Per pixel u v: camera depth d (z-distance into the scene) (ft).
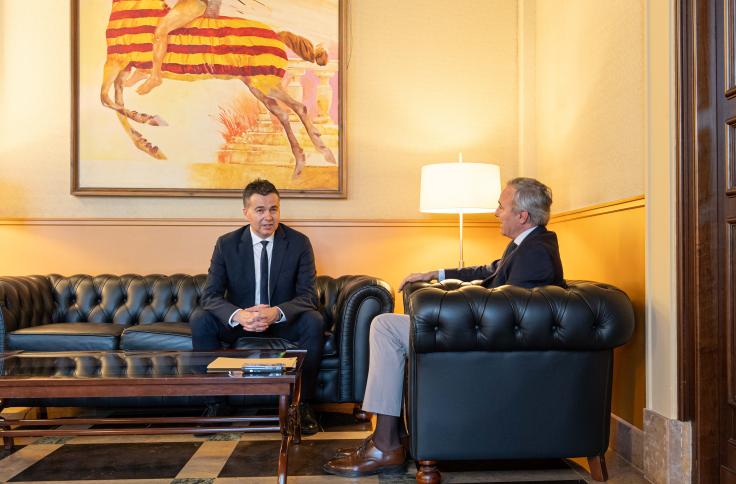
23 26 11.75
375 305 9.11
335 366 9.14
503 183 12.16
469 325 6.12
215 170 11.78
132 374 6.20
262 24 11.85
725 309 6.15
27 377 6.06
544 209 7.39
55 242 11.64
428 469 6.45
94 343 9.08
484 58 12.19
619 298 6.41
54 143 11.74
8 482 6.56
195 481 6.61
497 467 7.14
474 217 12.08
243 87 11.83
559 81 10.48
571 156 9.93
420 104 12.14
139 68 11.71
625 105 7.91
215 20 11.80
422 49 12.17
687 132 6.41
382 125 12.11
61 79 11.76
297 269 9.73
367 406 6.90
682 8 6.44
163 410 9.84
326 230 11.94
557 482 6.63
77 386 5.99
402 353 6.92
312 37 11.94
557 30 10.58
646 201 6.97
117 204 11.78
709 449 6.22
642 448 7.02
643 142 7.38
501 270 7.31
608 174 8.46
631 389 7.48
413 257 12.00
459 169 10.12
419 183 12.12
